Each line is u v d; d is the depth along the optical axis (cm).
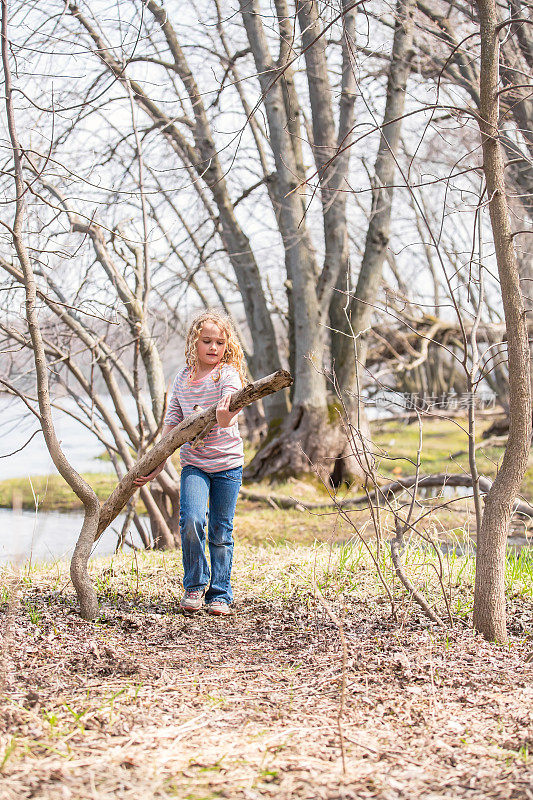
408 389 2388
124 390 848
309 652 361
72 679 312
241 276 1421
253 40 1031
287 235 1241
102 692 297
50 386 711
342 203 1263
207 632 401
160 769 229
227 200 1327
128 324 708
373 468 444
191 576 442
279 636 393
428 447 1817
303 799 212
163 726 264
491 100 393
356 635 391
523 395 389
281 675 326
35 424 690
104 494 1262
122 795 210
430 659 346
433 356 2419
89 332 696
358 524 916
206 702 290
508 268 386
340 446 1276
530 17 651
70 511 1139
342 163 1106
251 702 292
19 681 306
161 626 411
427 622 415
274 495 1166
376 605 455
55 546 809
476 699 296
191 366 466
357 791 218
